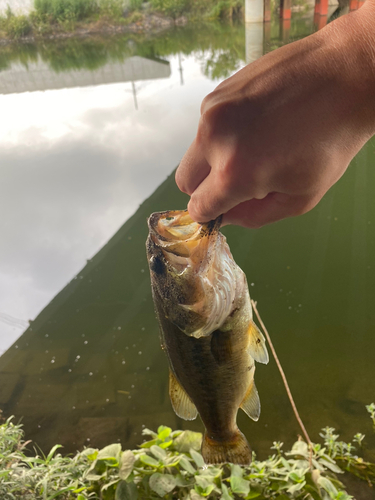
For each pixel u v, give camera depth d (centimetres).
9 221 136
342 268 99
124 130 189
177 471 42
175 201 142
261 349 27
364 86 13
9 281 108
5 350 83
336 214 121
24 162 169
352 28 13
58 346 84
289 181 14
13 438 45
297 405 61
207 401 28
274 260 105
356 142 14
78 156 169
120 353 80
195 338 26
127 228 132
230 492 39
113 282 108
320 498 39
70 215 136
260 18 298
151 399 67
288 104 13
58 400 68
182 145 173
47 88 273
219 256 25
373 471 47
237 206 19
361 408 59
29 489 38
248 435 57
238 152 14
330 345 75
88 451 42
